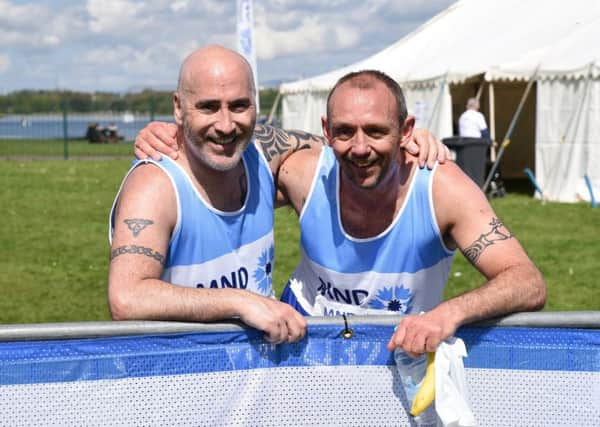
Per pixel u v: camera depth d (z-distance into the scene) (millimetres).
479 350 1790
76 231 9312
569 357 1783
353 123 1991
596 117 11328
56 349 1641
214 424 1729
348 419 1774
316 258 2412
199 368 1720
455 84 13852
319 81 16234
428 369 1708
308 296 2562
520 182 15289
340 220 2322
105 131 32562
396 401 1778
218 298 1734
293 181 2451
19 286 6312
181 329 1708
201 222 2146
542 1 15266
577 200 11594
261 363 1749
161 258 1997
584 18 13438
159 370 1697
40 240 8617
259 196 2326
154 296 1780
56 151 26859
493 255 2082
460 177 2246
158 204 2053
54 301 5816
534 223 9547
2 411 1620
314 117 16297
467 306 1750
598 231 8867
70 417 1652
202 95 2023
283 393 1760
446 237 2299
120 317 1806
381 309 2381
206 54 2076
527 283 1890
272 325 1689
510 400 1789
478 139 11367
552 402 1784
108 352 1666
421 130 2396
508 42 13578
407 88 14086
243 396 1745
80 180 16047
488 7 16516
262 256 2332
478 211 2166
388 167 2057
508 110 16094
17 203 12031
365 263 2332
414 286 2330
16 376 1622
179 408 1710
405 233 2264
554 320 1790
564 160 11742
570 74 11438
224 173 2174
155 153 2129
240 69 2064
